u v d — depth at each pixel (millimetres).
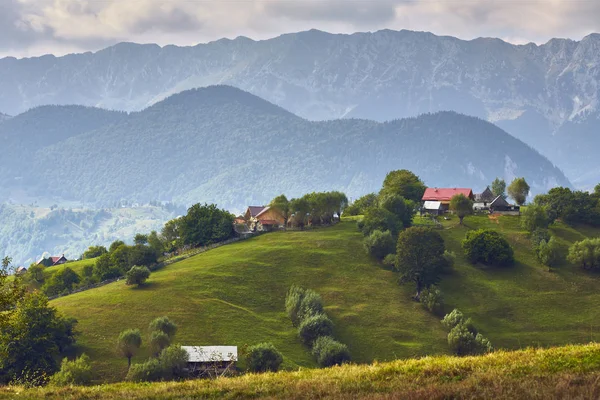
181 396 78000
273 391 76875
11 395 81500
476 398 69250
